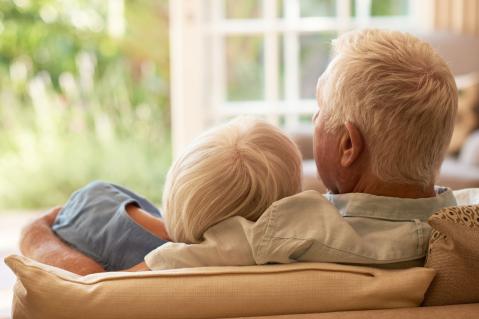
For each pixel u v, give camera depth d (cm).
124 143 696
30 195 659
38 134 675
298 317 100
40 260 130
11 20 686
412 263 114
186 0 518
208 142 115
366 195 116
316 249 109
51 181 666
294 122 531
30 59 691
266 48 526
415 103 110
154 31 723
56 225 138
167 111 720
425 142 112
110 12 714
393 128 111
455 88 114
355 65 113
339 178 121
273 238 109
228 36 528
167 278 104
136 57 723
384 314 101
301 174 119
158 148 709
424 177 116
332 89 116
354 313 101
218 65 530
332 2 523
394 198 116
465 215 108
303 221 110
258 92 533
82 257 129
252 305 104
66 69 697
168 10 725
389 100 110
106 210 134
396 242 112
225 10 525
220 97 532
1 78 680
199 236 115
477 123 411
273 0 521
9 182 656
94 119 694
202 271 105
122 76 716
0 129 669
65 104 691
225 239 112
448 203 122
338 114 116
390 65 111
